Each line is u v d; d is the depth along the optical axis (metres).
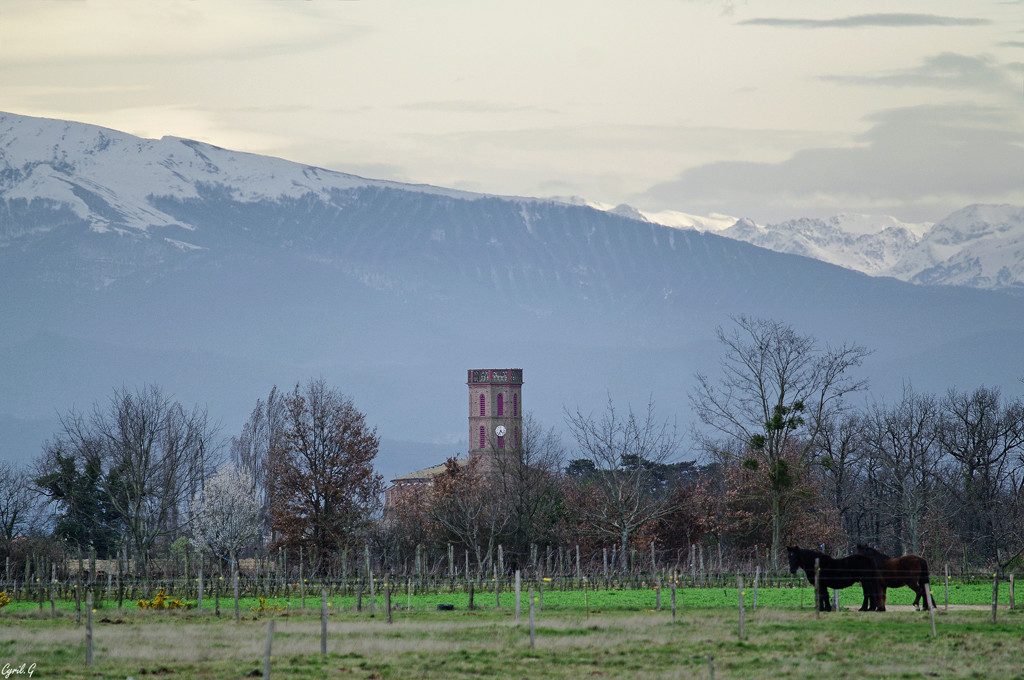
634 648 113.31
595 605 167.00
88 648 103.25
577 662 106.56
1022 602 165.12
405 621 142.00
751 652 111.56
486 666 104.19
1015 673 101.62
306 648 112.56
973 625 128.12
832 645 114.56
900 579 142.38
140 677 98.06
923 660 107.06
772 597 178.12
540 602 167.50
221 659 107.44
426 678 99.44
